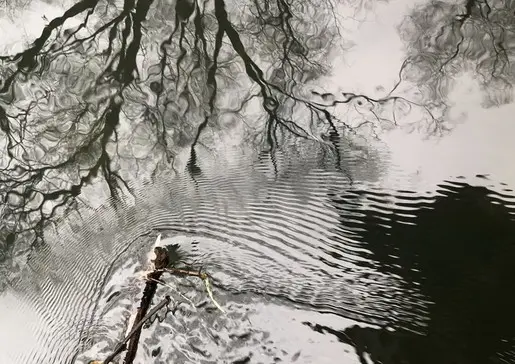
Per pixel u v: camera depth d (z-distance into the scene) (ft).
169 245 13.60
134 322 11.71
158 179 15.74
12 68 20.13
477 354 10.87
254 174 15.25
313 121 16.90
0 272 14.20
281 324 11.70
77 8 21.79
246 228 13.71
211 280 12.57
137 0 21.70
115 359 11.55
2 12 21.71
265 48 19.81
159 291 12.42
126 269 13.30
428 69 17.88
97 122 18.12
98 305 12.73
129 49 20.44
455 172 14.44
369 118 16.63
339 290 12.16
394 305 11.75
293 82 18.38
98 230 14.60
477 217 13.24
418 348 11.07
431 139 15.57
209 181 15.29
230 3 21.47
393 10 19.97
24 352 12.20
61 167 16.80
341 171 14.93
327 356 11.13
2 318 13.06
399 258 12.55
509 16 19.07
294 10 20.71
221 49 20.15
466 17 19.24
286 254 12.98
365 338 11.32
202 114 17.90
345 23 19.92
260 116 17.48
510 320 11.24
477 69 17.69
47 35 20.98
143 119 17.98
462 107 16.51
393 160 15.08
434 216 13.42
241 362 11.25
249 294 12.25
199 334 11.69
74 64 20.04
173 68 19.67
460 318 11.39
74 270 13.70
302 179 14.88
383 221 13.42
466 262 12.30
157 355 11.44
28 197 16.08
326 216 13.73
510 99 16.51
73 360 11.76
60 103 18.86
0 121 18.61
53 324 12.62
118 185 15.87
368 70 18.25
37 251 14.57
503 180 14.01
